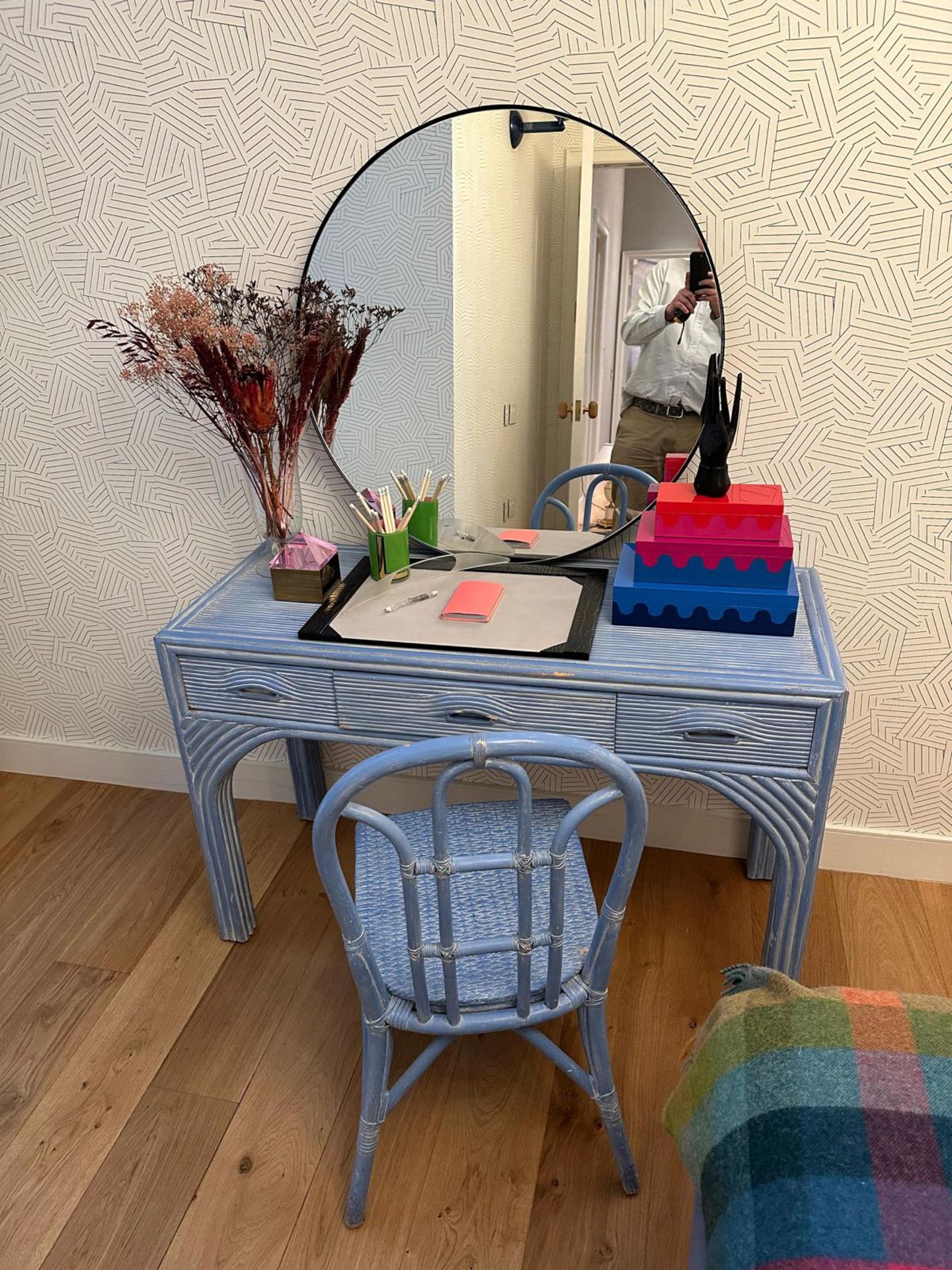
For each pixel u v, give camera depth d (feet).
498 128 5.42
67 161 6.16
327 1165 5.07
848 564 6.17
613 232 5.50
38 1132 5.26
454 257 5.69
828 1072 3.25
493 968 4.42
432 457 6.23
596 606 5.63
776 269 5.49
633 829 3.79
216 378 5.29
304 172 5.84
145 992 6.15
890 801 6.81
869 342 5.55
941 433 5.68
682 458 5.89
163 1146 5.17
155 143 5.99
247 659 5.43
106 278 6.45
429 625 5.49
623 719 5.06
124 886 7.09
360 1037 5.82
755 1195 3.01
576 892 4.78
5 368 6.89
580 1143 5.16
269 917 6.77
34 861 7.34
